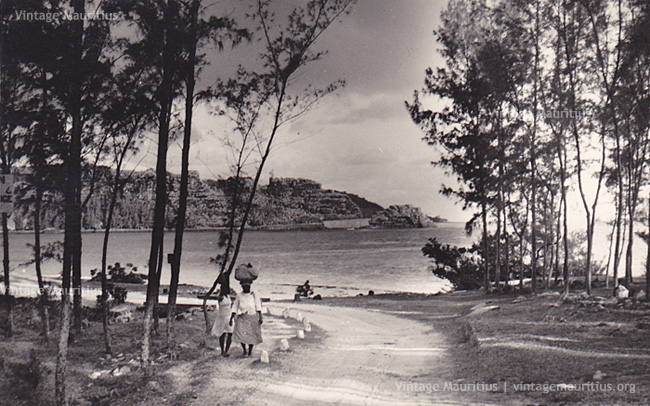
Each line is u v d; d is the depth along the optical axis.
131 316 22.64
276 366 11.44
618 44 21.19
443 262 52.06
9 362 10.16
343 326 21.03
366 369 11.64
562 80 24.19
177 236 13.45
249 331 12.32
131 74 11.52
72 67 10.01
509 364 11.09
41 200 13.47
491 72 30.00
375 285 70.31
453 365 11.92
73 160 10.75
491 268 50.16
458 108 34.78
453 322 21.45
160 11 11.98
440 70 35.41
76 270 16.05
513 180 32.75
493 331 15.52
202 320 20.97
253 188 17.20
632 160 26.25
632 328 14.10
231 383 9.88
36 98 10.57
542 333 14.56
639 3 20.08
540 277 50.91
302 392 9.38
